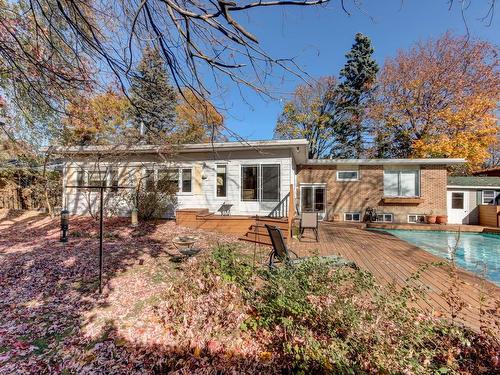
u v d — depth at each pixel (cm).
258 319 280
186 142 929
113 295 374
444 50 1595
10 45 278
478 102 1491
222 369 233
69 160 1030
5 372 227
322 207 1351
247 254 576
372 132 1933
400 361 201
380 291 295
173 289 333
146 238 732
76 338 276
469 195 1354
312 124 2005
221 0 178
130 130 927
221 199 967
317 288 282
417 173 1292
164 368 236
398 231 1178
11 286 412
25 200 1282
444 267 534
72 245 658
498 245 944
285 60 249
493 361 199
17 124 731
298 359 227
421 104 1714
